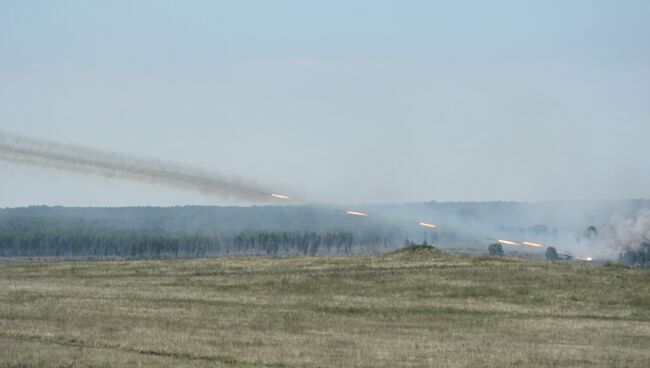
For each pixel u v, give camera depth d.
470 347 128.00
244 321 149.38
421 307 175.62
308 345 125.19
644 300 187.50
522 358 118.94
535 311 175.00
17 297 169.88
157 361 108.94
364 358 114.94
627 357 123.25
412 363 112.06
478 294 192.88
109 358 109.44
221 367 106.81
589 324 159.25
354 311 168.50
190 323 144.12
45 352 111.88
